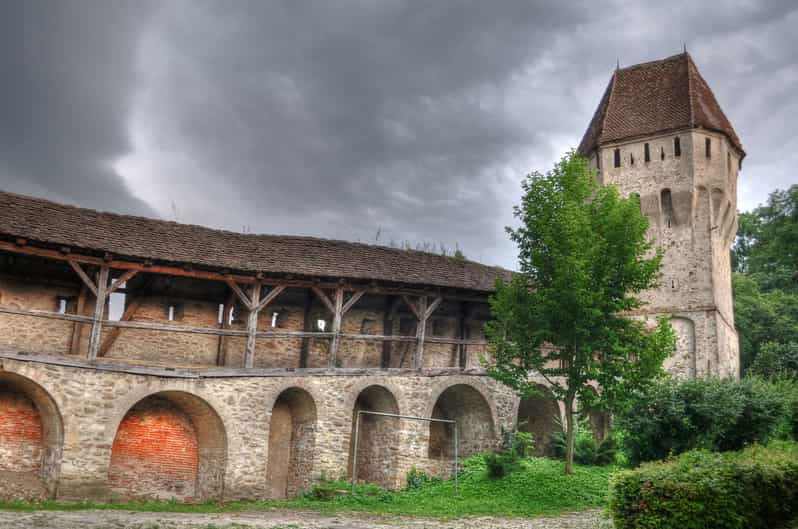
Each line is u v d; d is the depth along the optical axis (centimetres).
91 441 1912
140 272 2277
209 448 2167
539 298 2180
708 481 1184
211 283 2400
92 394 1934
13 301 2080
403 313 2698
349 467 2498
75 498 1869
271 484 2292
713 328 3206
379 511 1922
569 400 2178
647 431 2012
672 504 1173
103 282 2011
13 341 2053
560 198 2212
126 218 2206
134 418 2136
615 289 2134
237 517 1731
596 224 2181
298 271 2250
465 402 2648
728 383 2161
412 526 1648
